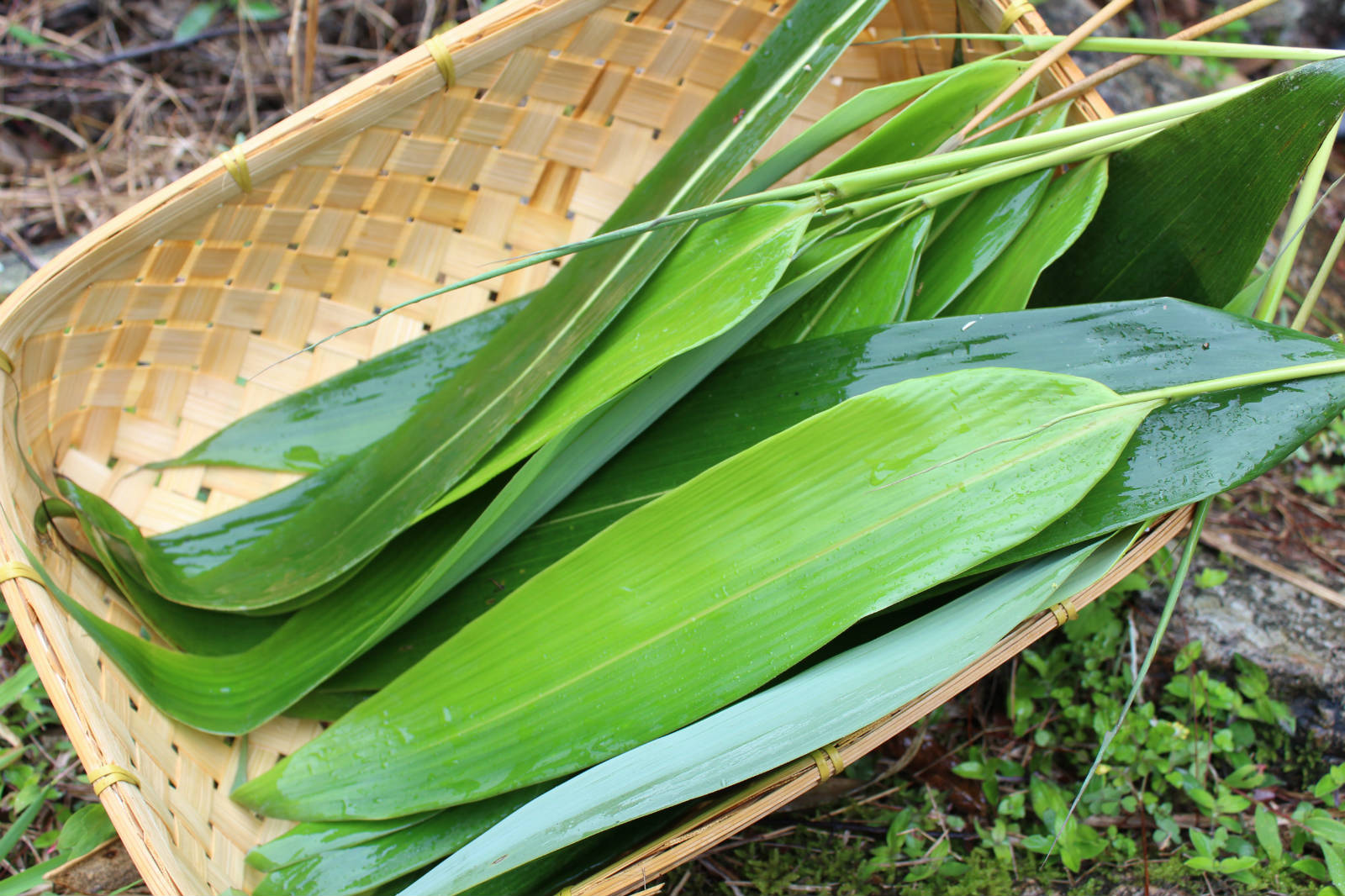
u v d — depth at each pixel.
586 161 0.75
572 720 0.60
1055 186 0.66
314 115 0.67
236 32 0.97
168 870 0.58
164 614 0.69
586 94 0.73
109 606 0.68
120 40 0.99
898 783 0.71
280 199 0.69
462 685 0.62
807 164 0.77
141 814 0.59
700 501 0.61
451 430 0.67
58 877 0.68
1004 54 0.67
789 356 0.65
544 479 0.64
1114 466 0.60
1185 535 0.77
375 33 1.01
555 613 0.62
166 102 0.96
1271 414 0.60
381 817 0.62
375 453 0.69
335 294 0.74
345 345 0.75
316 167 0.69
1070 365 0.62
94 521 0.67
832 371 0.64
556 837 0.57
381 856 0.62
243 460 0.72
